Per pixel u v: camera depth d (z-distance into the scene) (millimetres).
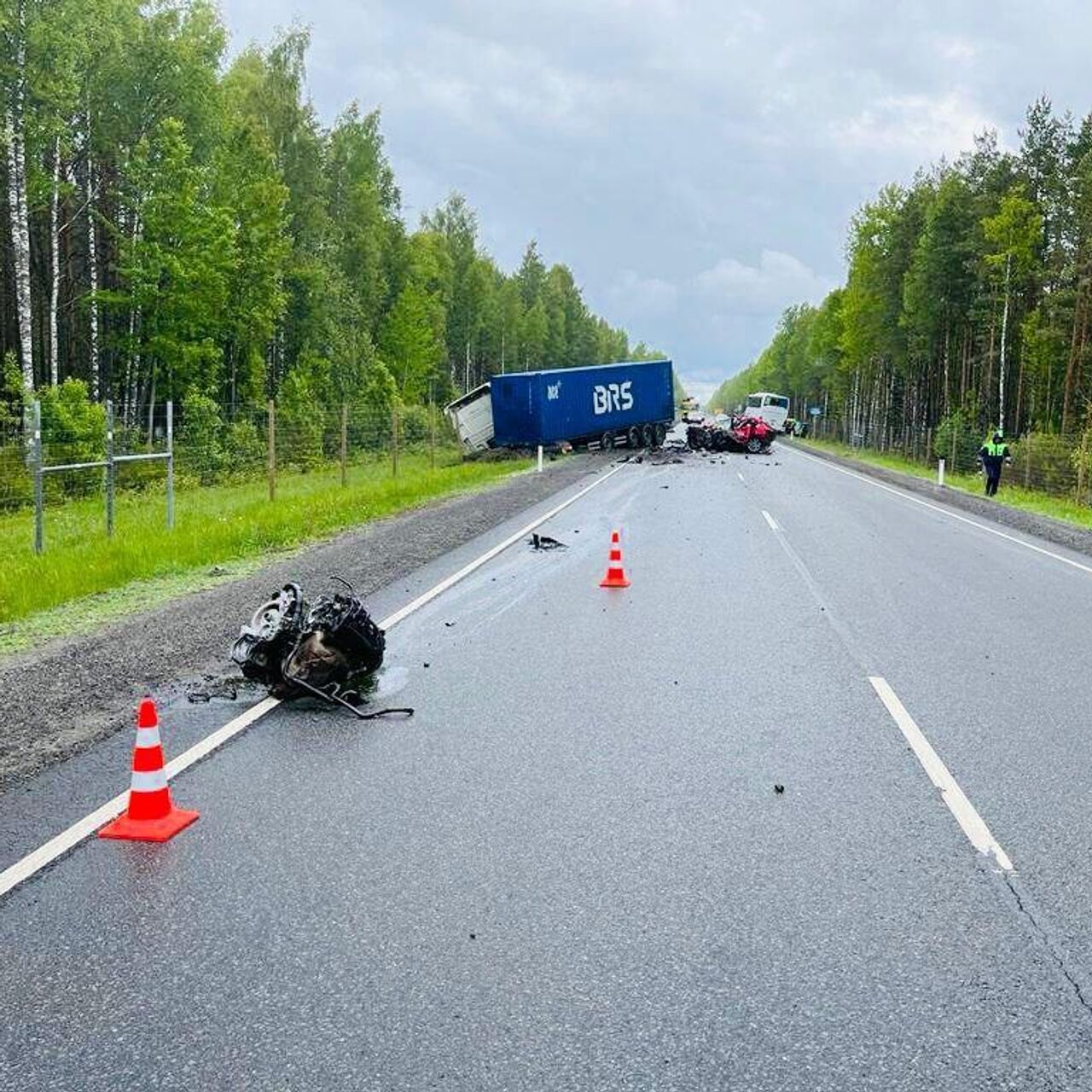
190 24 38156
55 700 7031
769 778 5539
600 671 7902
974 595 11641
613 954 3682
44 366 38719
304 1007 3346
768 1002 3381
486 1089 2941
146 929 3863
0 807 5078
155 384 37969
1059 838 4773
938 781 5512
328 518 18562
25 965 3613
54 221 32594
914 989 3473
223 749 6000
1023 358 49625
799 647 8812
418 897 4117
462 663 8133
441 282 84312
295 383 43094
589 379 42031
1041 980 3537
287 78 50781
